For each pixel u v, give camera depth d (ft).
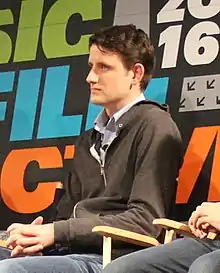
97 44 9.02
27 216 11.09
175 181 8.55
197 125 10.38
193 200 10.21
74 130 11.07
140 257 7.12
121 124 8.77
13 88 11.56
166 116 8.73
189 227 7.37
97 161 9.00
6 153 11.39
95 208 8.52
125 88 8.97
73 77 11.23
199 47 10.57
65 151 11.07
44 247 7.91
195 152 10.31
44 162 11.15
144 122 8.65
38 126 11.28
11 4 11.80
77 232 7.94
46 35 11.51
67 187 9.43
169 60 10.68
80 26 11.34
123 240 7.79
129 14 11.06
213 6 10.59
